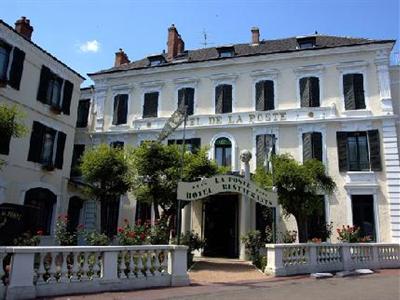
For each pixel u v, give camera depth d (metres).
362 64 21.48
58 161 20.55
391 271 14.67
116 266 9.45
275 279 11.91
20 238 12.03
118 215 23.25
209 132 23.12
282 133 21.88
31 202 18.55
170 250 10.58
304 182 15.23
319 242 14.97
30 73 18.86
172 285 10.27
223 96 23.53
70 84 21.97
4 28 17.27
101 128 25.70
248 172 18.03
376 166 20.00
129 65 27.48
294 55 22.67
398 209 19.22
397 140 20.31
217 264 16.19
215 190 12.88
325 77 22.06
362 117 20.64
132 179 17.62
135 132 24.69
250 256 17.27
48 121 20.06
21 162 17.92
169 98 24.77
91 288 8.88
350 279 12.15
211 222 21.06
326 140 21.11
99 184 19.00
